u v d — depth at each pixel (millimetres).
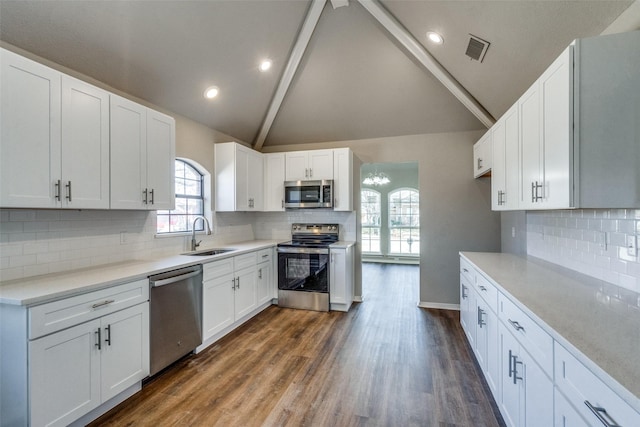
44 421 1590
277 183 4410
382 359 2672
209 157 3803
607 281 1867
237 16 2605
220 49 2838
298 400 2104
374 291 4949
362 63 3365
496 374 1968
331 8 2828
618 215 1760
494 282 1955
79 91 2059
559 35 1927
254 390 2217
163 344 2361
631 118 1444
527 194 2062
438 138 4117
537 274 2127
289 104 4047
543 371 1290
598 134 1477
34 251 2082
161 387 2246
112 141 2285
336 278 3943
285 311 3949
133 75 2625
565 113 1539
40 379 1577
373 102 3840
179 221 3496
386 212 7699
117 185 2322
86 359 1801
